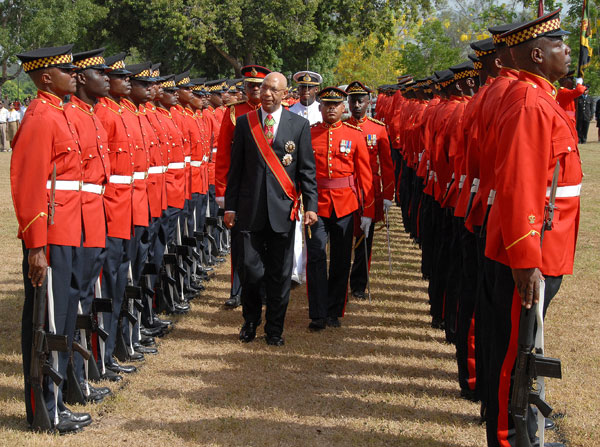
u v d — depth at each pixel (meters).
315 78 7.82
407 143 10.23
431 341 5.94
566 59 3.46
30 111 4.07
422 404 4.64
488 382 3.66
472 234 4.54
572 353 5.46
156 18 28.44
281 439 4.14
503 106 3.47
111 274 5.14
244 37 29.06
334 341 5.95
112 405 4.58
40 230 3.95
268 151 5.62
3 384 4.89
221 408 4.57
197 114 8.36
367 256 7.09
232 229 5.87
